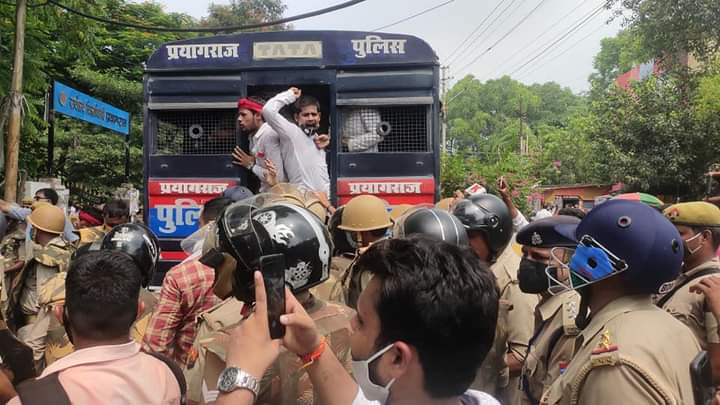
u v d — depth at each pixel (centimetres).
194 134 641
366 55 616
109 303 210
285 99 558
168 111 638
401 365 155
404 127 625
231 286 230
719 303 275
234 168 625
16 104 1091
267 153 575
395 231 330
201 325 250
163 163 629
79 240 680
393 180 614
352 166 617
